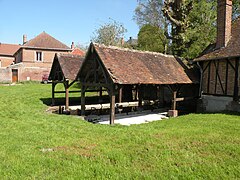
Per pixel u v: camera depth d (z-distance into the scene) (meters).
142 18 33.09
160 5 31.64
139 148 6.77
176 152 6.41
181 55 23.66
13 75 40.00
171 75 14.80
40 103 18.36
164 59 16.30
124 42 37.44
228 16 15.32
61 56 16.91
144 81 12.26
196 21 24.64
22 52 39.75
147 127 10.08
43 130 9.02
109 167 5.42
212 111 15.19
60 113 16.20
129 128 9.83
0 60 50.50
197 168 5.41
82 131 8.98
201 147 6.83
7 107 15.62
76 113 15.15
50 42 41.53
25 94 22.89
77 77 13.83
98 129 9.44
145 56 15.10
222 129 9.07
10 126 9.65
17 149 6.55
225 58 14.19
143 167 5.48
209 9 24.52
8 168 5.27
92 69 13.20
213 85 15.30
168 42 30.97
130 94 19.61
